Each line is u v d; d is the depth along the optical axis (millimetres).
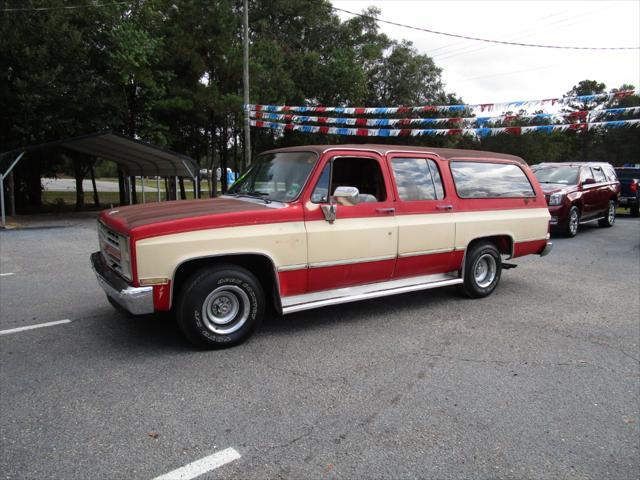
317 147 4953
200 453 2770
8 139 18047
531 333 4973
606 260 9227
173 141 22328
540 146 52031
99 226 5137
